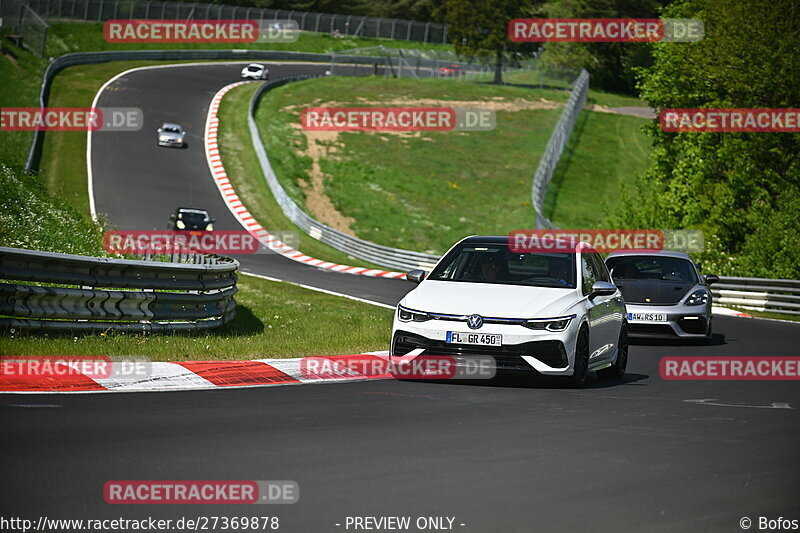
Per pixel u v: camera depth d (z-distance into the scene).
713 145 154.38
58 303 42.34
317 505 19.61
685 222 149.12
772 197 148.75
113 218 167.25
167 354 41.25
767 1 155.25
